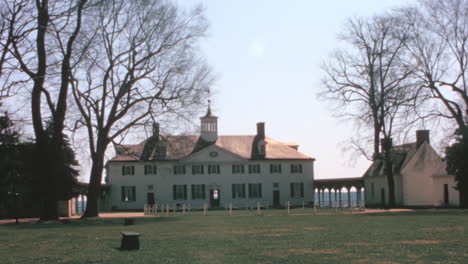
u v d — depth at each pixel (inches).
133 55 1585.9
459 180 1988.2
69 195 1951.3
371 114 1926.7
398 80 1654.8
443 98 1658.5
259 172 3016.7
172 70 1644.9
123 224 1187.9
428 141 2549.2
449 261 493.0
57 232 940.6
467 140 1683.1
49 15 701.9
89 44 1258.0
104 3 1330.0
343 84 2043.6
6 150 1595.7
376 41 1924.2
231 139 3171.8
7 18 650.8
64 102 1400.1
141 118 1652.3
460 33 1620.3
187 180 2955.2
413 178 2529.5
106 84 1576.0
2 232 957.8
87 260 538.3
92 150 1594.5
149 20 1572.3
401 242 655.8
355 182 2972.4
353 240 695.1
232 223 1156.5
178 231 922.1
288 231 876.0
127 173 2915.8
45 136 1384.1
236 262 511.5
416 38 1651.1
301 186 3058.6
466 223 970.7
